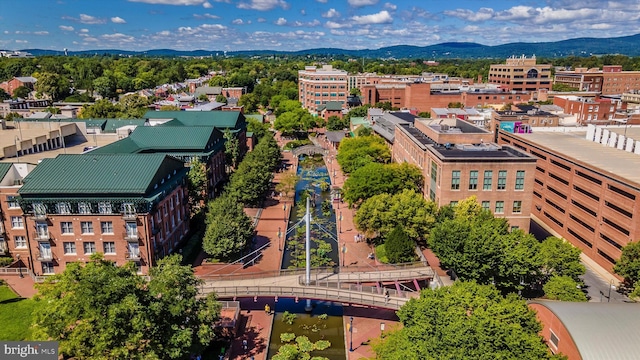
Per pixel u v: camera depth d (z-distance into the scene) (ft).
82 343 137.18
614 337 135.23
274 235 311.68
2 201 239.30
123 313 133.39
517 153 279.69
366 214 266.57
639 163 267.18
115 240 227.40
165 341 147.64
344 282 217.56
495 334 123.13
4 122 353.92
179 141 341.41
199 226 299.58
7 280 234.79
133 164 241.55
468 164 259.60
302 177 478.59
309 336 201.16
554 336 150.20
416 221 251.39
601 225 254.27
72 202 221.66
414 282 226.17
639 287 191.11
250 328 204.64
